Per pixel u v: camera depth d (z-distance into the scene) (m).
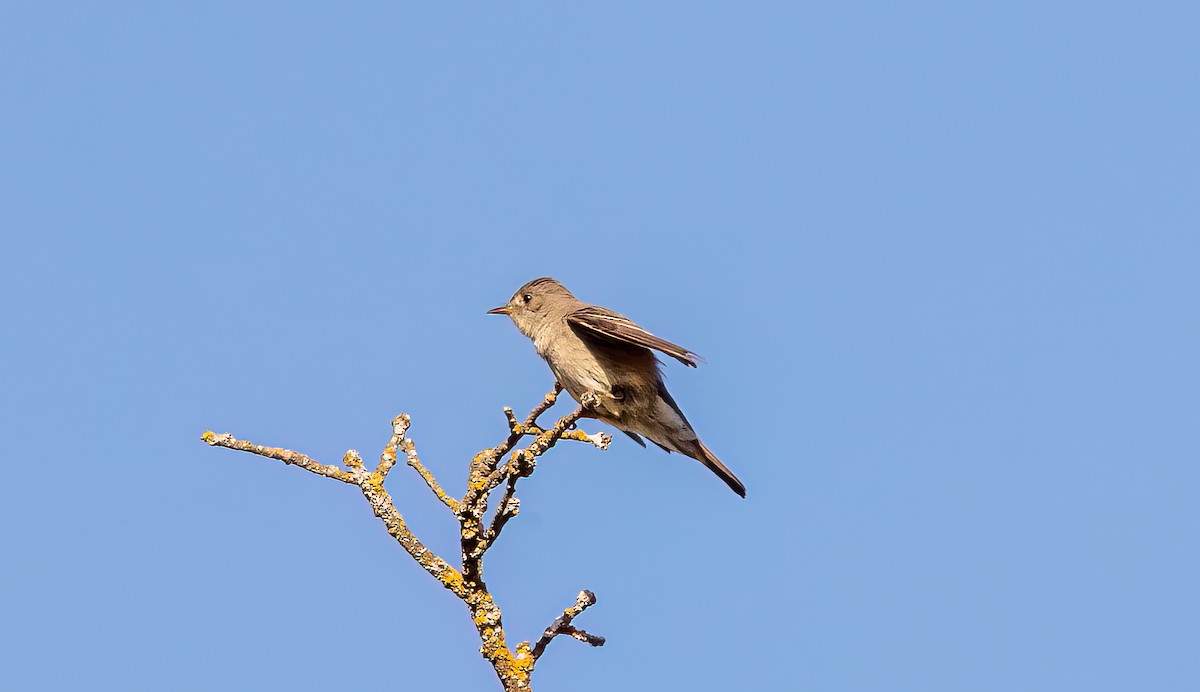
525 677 9.66
